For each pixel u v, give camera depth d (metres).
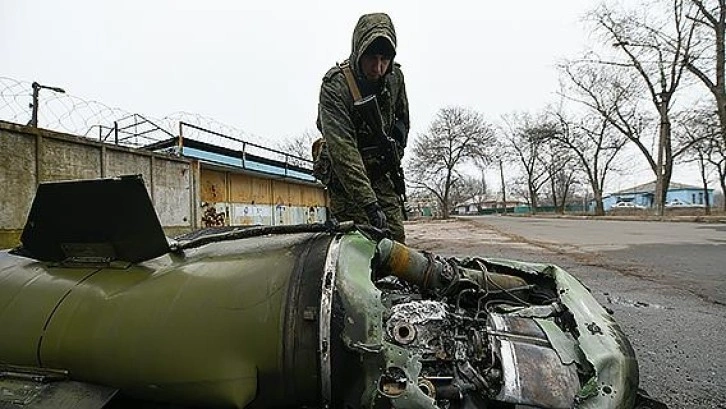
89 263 2.87
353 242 2.64
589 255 11.38
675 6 29.33
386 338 2.22
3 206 6.83
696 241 14.48
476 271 3.29
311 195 17.84
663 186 33.72
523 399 2.15
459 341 2.37
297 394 2.34
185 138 12.55
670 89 32.44
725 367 4.00
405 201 4.14
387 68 3.31
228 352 2.35
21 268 2.95
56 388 2.49
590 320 2.57
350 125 3.26
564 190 68.56
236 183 13.52
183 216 10.64
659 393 3.48
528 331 2.45
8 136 6.91
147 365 2.41
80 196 2.62
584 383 2.27
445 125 55.97
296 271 2.48
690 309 6.00
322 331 2.24
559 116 51.41
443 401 2.17
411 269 3.05
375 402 2.11
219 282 2.53
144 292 2.58
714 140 31.36
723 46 27.53
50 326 2.58
